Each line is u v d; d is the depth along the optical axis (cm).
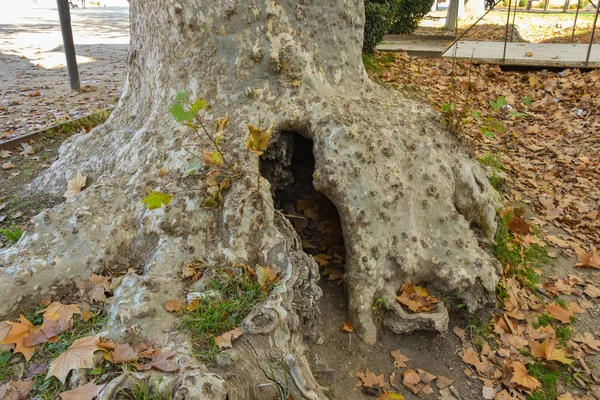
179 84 341
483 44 957
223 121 284
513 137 609
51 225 288
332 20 353
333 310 309
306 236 353
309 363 268
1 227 352
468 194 362
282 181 337
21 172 448
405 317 292
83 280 271
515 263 373
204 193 286
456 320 316
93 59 1078
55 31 1551
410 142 340
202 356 220
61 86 810
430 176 335
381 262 301
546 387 289
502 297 338
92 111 646
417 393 273
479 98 695
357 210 301
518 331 319
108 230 286
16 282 254
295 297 259
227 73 331
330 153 305
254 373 220
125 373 203
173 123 330
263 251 272
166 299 244
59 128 541
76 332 238
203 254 274
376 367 284
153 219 281
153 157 314
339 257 340
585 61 793
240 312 243
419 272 310
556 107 689
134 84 399
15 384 213
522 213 452
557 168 545
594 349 318
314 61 341
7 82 841
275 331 234
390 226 307
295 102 321
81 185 357
